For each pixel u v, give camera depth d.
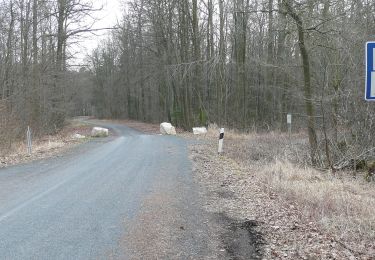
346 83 15.29
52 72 29.17
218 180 10.47
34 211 7.42
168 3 34.22
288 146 19.16
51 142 20.94
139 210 7.46
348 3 15.80
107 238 5.93
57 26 29.77
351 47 14.92
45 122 28.17
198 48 32.41
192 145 19.84
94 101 89.69
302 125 25.92
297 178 11.36
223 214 7.24
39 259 5.13
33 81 26.33
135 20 42.28
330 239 5.86
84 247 5.55
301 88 22.38
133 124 56.06
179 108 38.56
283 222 6.71
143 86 60.34
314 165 14.95
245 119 33.84
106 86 82.75
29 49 27.52
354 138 14.80
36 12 27.62
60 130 33.72
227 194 8.83
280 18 16.02
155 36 36.69
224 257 5.30
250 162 15.13
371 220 6.62
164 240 5.88
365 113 14.54
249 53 37.25
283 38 19.16
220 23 32.12
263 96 40.97
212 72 32.84
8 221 6.80
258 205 7.81
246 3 28.27
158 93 52.47
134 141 23.41
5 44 25.88
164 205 7.84
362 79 14.74
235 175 11.23
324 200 7.88
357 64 14.85
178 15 33.97
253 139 23.78
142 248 5.55
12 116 20.06
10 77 25.34
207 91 39.62
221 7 31.52
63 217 7.01
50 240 5.83
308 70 15.47
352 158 13.97
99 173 11.57
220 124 34.97
